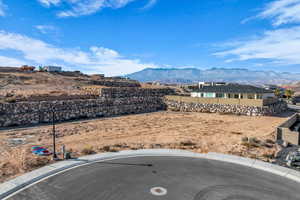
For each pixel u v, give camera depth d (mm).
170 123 34469
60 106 37031
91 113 40562
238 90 47031
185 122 35344
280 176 13211
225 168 14414
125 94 52500
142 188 11367
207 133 26875
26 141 22438
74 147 19797
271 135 25109
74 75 82250
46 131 27469
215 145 20938
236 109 43469
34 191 10805
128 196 10516
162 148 19641
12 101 33469
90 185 11570
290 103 68188
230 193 10984
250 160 15906
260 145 20781
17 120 31297
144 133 27125
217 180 12523
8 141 22172
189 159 16156
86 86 58750
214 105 46750
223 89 49781
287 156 16766
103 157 16094
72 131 27938
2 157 16219
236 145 20641
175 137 24797
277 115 41562
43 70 79062
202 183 12094
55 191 10836
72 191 10859
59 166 14055
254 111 41156
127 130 28984
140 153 17297
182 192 11047
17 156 16375
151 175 13086
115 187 11414
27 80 55188
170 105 53594
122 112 45781
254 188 11570
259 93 43031
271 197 10648
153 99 52969
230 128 30047
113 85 71875
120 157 16422
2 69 67438
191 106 50094
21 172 13258
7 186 11094
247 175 13289
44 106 35094
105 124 33406
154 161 15617
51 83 56688
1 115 30156
